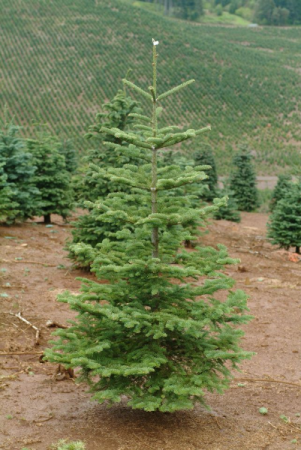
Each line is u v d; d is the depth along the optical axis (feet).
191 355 20.11
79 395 22.95
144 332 19.77
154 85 19.48
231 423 21.21
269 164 236.84
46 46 364.79
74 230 42.57
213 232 80.74
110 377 19.72
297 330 34.22
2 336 29.04
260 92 345.72
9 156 62.64
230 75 363.35
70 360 18.37
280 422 21.63
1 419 19.62
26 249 50.26
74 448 17.47
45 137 70.90
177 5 639.35
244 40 544.21
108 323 20.04
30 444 17.93
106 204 20.63
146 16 445.37
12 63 334.65
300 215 65.05
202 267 20.33
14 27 386.73
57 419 20.13
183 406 18.22
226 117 306.14
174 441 18.98
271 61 426.51
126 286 20.53
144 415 21.20
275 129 296.10
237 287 43.45
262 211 139.54
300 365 28.84
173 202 20.66
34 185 67.15
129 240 20.56
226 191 105.50
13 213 57.41
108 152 43.01
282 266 54.44
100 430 19.44
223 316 20.22
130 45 381.19
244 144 139.54
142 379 20.22
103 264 20.53
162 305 20.26
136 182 20.18
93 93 310.86
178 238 20.43
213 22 648.38
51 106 283.59
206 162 128.16
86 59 353.10
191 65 363.15
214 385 18.88
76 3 443.73
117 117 41.86
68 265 45.37
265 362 29.01
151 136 19.95
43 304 34.76
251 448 18.95
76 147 235.40
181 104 313.32
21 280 39.65
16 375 24.41
